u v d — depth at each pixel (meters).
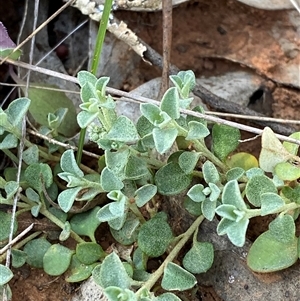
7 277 0.12
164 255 0.14
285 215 0.12
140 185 0.14
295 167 0.12
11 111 0.14
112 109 0.13
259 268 0.12
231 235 0.11
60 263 0.13
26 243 0.14
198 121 0.13
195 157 0.13
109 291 0.11
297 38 0.16
